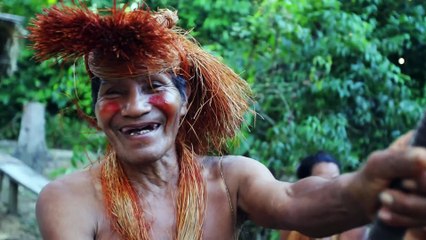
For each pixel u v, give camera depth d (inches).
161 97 68.7
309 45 188.1
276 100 191.9
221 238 72.7
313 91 187.3
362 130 204.7
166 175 73.0
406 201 36.9
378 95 198.5
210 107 77.3
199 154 78.7
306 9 191.6
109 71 67.5
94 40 66.4
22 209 301.1
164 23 70.9
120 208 70.1
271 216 63.8
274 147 184.1
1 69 307.3
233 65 185.6
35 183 271.4
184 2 218.1
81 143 193.9
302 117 195.5
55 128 415.8
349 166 196.2
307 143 185.9
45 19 67.8
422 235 46.2
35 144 374.6
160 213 71.8
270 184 67.4
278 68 192.9
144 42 66.1
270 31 188.1
